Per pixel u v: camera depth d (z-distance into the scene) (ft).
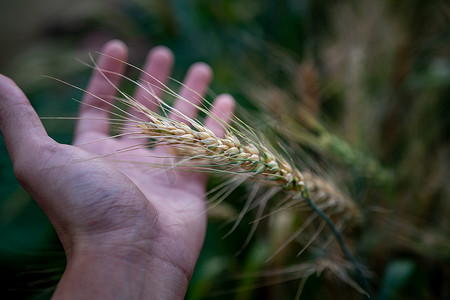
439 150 1.02
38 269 0.97
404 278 0.86
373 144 1.04
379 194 0.99
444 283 0.94
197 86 1.01
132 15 1.69
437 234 0.93
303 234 0.94
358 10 1.23
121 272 0.65
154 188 0.83
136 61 1.51
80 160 0.68
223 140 0.65
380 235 0.95
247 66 1.26
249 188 0.94
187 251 0.75
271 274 0.93
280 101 1.03
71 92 1.48
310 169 0.87
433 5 1.18
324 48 1.19
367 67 1.12
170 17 1.40
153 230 0.70
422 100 1.08
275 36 1.32
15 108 0.70
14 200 1.20
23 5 2.59
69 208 0.66
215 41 1.40
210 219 0.98
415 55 1.15
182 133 0.62
